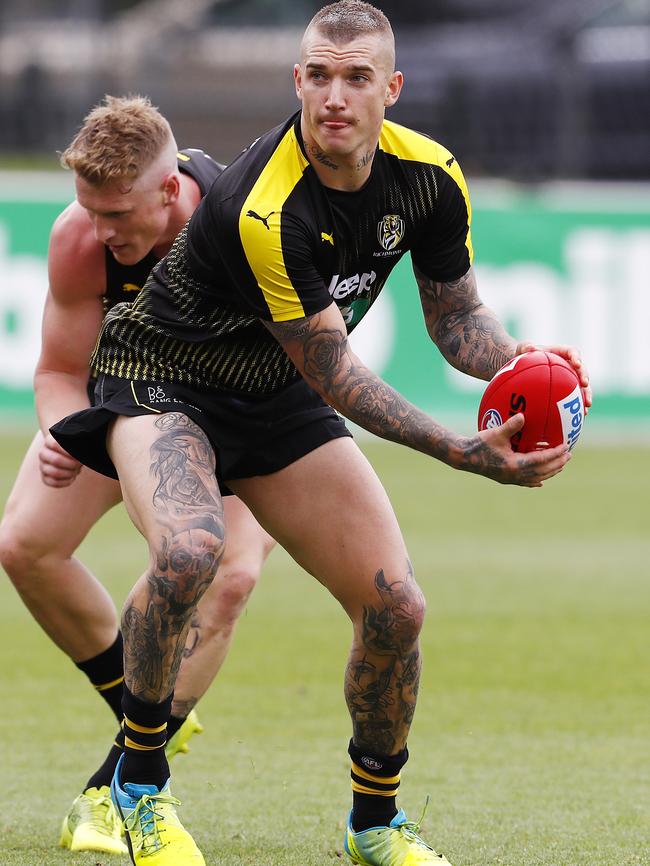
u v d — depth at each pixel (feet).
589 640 79.77
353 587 41.09
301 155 38.93
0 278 158.30
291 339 39.22
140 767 40.24
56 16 267.39
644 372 166.40
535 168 230.07
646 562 104.73
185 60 239.71
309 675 71.87
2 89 237.25
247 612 88.53
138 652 39.17
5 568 48.65
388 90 39.65
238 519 49.60
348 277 41.06
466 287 44.09
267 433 41.65
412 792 51.65
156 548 38.52
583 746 58.59
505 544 111.86
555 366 40.22
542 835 45.85
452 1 268.62
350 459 41.88
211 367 41.39
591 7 237.45
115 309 43.06
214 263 39.81
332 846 44.78
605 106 229.86
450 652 76.64
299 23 259.19
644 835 45.91
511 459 38.45
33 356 160.15
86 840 44.29
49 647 78.74
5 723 62.18
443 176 41.16
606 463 157.89
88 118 44.93
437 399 164.04
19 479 49.67
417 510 128.57
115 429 41.37
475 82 234.38
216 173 47.73
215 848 44.50
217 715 63.93
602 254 164.55
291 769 55.11
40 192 157.28
